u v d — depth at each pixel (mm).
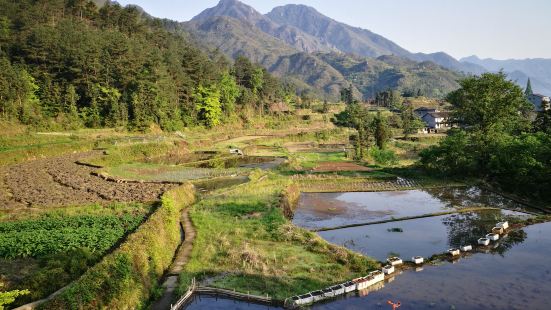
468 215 39656
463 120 73000
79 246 23844
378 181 57031
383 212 41188
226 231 32281
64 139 78375
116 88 104250
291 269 25094
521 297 21672
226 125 131000
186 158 82688
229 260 26344
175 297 21750
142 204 36250
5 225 28781
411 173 61406
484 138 59312
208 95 124625
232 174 60219
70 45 97500
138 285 20984
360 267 25531
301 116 163125
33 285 18422
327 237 32906
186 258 27094
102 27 140625
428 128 139125
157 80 108375
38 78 92250
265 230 32344
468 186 53969
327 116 166500
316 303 21344
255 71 163250
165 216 30609
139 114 99062
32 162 61844
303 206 44281
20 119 80375
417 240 31953
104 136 86625
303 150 100562
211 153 90375
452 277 24391
